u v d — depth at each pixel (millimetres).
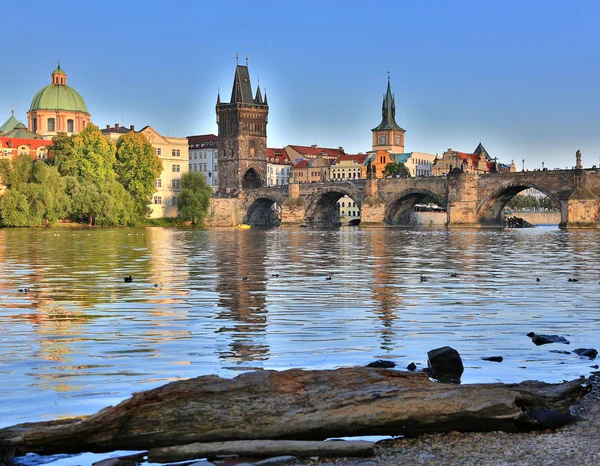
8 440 17891
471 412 18719
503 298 43844
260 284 51594
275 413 18703
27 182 187375
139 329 32969
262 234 169500
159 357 27219
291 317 36438
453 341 30281
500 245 113625
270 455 17250
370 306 40344
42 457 17844
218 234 164375
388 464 16438
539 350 28422
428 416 18750
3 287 49281
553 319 35938
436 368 24734
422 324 34438
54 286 50000
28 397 21922
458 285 51312
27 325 34062
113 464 16656
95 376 24375
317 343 29859
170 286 50125
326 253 90562
